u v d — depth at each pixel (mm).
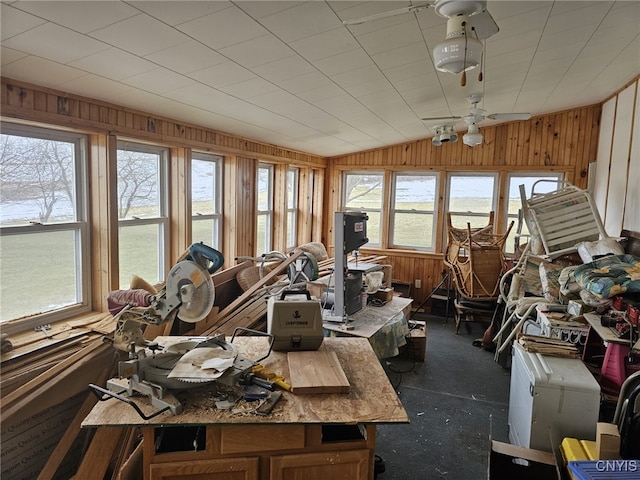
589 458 1991
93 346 2402
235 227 4508
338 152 6324
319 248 5969
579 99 4953
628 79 4145
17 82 2191
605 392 2426
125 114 2965
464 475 2496
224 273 4109
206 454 1593
